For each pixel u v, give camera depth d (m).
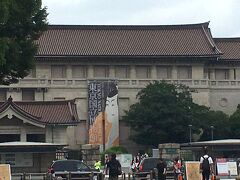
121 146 115.31
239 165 53.41
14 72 51.72
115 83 120.75
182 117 112.69
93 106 119.25
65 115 93.81
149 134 113.38
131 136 117.00
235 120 115.88
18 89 119.25
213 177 46.38
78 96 121.81
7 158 63.59
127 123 119.38
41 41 125.69
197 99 126.44
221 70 130.88
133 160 86.38
